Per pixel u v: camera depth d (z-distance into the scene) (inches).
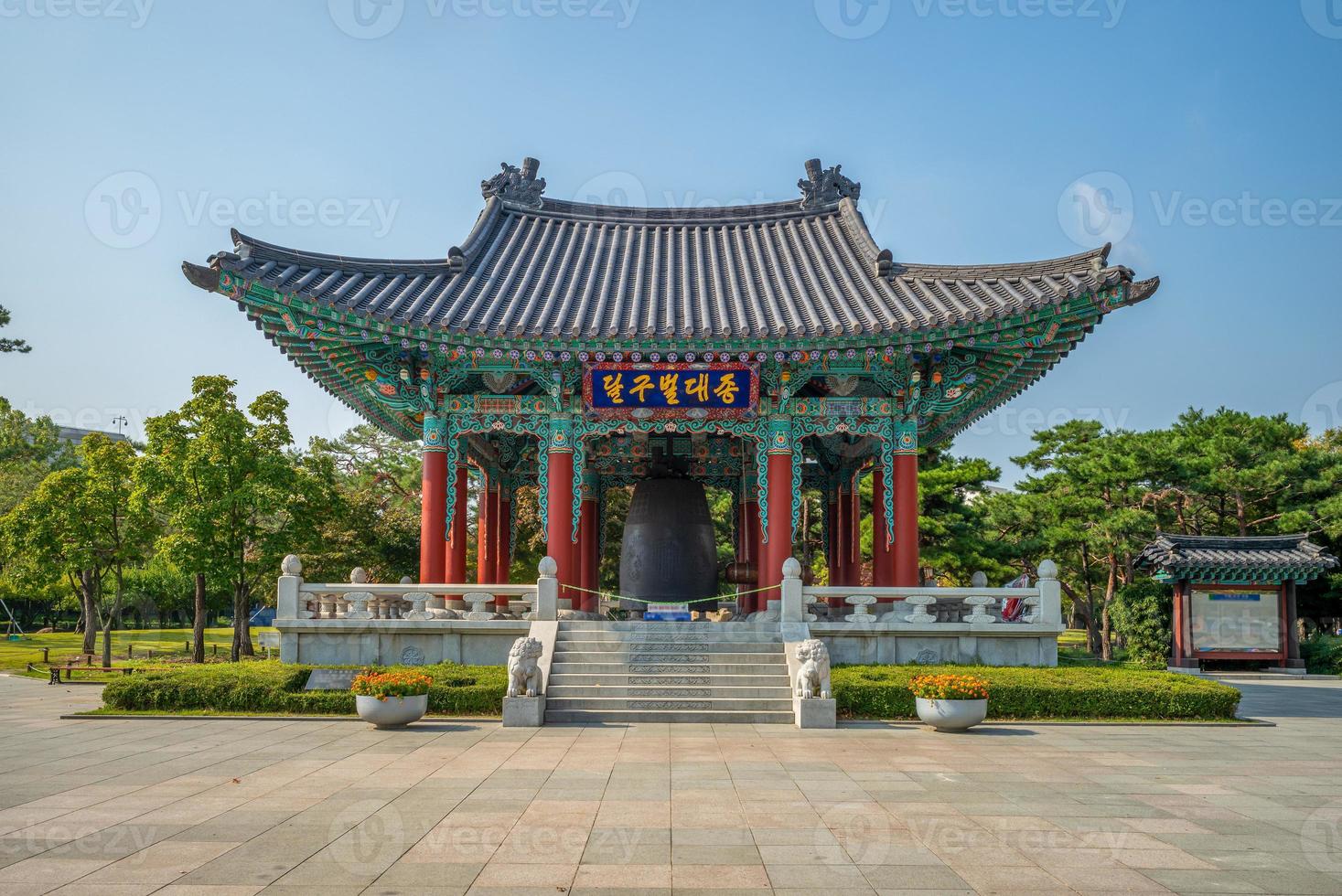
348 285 1048.2
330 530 2138.3
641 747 703.7
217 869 390.0
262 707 893.8
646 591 1227.2
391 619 995.3
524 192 1418.6
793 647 934.4
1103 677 930.1
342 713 882.8
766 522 1112.2
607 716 845.8
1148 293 972.6
